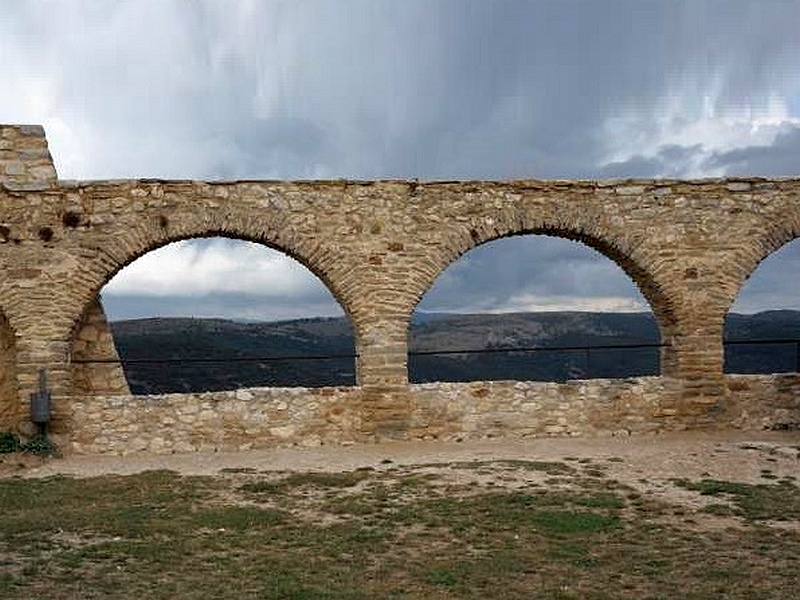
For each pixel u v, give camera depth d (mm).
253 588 8648
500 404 17859
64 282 16922
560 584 8766
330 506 12148
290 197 17484
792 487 13125
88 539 10469
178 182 17156
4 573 9031
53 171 17156
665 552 9883
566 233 18344
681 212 18484
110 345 18109
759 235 18641
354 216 17641
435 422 17641
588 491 12797
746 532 10703
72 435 16688
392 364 17594
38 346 16766
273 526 11117
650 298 19000
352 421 17438
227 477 14273
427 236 17812
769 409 18594
